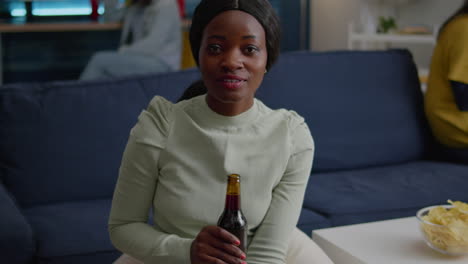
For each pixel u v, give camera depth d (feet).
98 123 6.58
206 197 3.50
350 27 12.75
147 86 6.96
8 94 6.43
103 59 12.96
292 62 7.64
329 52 7.95
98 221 5.59
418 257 4.13
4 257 4.89
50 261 4.98
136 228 3.53
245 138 3.58
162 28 12.76
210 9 3.31
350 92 7.80
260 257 3.55
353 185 6.76
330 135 7.55
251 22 3.28
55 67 15.11
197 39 3.43
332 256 4.47
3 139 6.28
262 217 3.64
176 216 3.53
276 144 3.65
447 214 4.21
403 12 14.08
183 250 3.27
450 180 6.88
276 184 3.73
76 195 6.41
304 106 7.48
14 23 14.64
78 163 6.43
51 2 15.66
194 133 3.55
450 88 7.69
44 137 6.38
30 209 6.11
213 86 3.33
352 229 4.73
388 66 8.18
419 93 8.36
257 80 3.38
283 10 16.96
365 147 7.72
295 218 3.71
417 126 8.11
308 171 3.82
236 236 3.09
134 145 3.53
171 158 3.52
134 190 3.53
